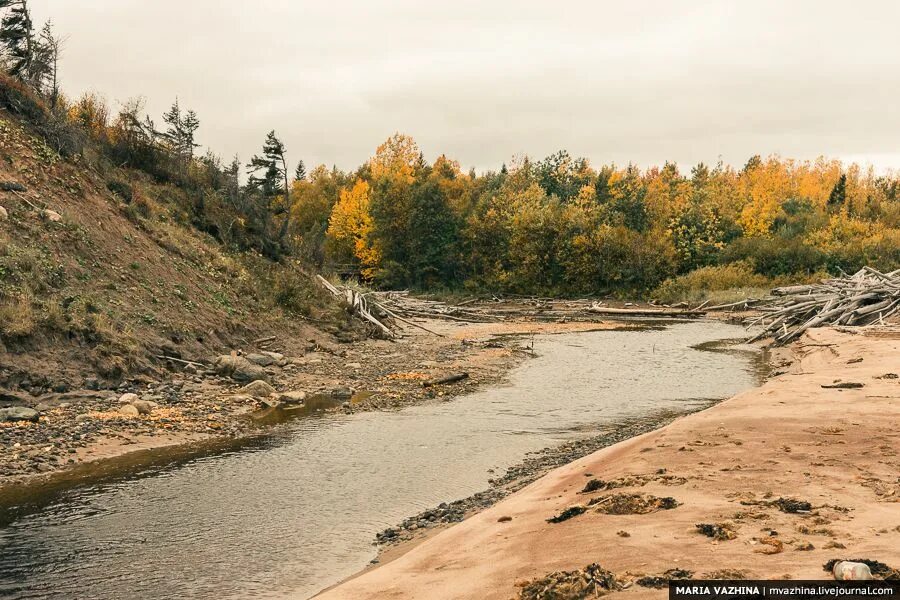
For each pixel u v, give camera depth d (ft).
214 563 26.71
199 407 55.52
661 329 139.64
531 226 242.17
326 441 47.39
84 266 70.85
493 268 249.55
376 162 347.77
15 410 48.03
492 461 42.98
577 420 55.52
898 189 398.83
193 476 38.65
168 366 65.57
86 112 112.57
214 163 123.54
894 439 31.27
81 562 26.81
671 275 235.20
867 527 18.97
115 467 40.09
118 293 70.90
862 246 236.84
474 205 275.80
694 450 30.58
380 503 34.40
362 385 69.26
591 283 236.02
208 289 86.07
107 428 47.29
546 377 77.56
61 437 44.62
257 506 33.76
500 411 58.75
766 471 26.32
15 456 40.47
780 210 299.79
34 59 103.76
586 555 18.44
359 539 29.30
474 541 22.81
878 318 109.29
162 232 90.12
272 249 115.75
